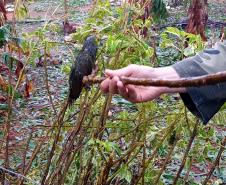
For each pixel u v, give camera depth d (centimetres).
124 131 255
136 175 265
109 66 230
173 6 1533
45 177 250
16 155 427
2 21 358
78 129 238
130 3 251
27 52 289
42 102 621
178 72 153
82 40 243
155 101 259
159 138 261
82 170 250
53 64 784
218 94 152
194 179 401
